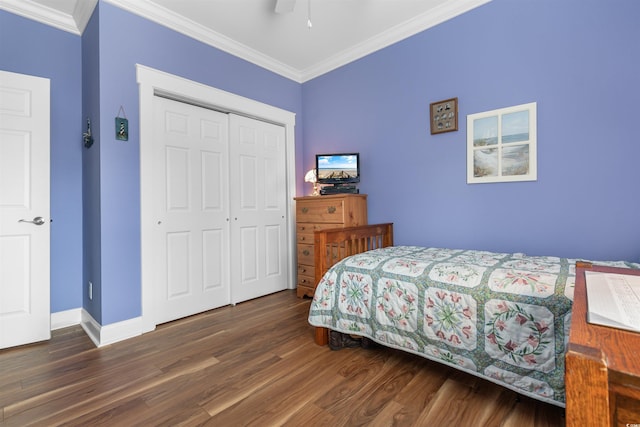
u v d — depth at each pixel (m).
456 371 1.72
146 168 2.39
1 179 2.14
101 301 2.16
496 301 1.40
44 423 1.33
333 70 3.43
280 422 1.31
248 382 1.62
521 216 2.23
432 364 1.81
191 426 1.29
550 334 1.24
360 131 3.21
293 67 3.58
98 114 2.20
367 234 2.64
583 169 1.98
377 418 1.33
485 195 2.39
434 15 2.59
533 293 1.32
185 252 2.70
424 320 1.61
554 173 2.09
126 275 2.28
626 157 1.84
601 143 1.92
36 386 1.61
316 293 2.09
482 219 2.41
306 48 3.15
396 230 2.94
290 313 2.75
